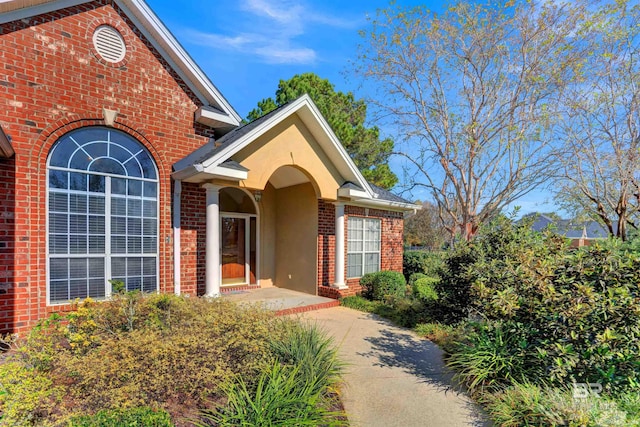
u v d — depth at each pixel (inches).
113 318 200.8
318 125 396.5
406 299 416.5
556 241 217.5
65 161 271.7
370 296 450.0
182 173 309.6
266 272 510.6
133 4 296.5
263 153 360.8
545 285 175.8
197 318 199.5
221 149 305.6
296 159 392.5
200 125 348.8
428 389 202.8
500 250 266.2
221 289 471.8
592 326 165.8
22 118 252.1
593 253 183.9
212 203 327.3
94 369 140.9
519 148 568.1
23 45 253.8
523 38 521.3
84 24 280.7
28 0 250.8
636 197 573.0
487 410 175.3
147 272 309.1
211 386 162.1
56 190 266.7
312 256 456.8
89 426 116.8
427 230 1214.3
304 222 470.3
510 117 552.4
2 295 241.1
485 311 208.1
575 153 542.0
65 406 135.2
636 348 161.6
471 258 284.4
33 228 254.4
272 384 155.6
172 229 323.6
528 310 181.6
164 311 218.8
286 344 195.9
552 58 511.5
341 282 445.1
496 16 530.0
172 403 156.4
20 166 250.8
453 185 651.5
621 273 171.9
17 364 156.9
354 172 436.1
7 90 246.8
